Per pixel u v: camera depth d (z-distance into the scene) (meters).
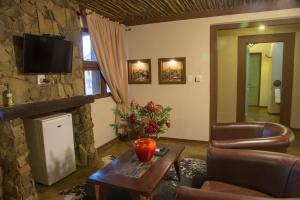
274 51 6.04
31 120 2.54
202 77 3.99
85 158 3.20
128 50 4.44
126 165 2.08
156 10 3.63
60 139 2.74
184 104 4.18
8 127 2.13
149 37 4.25
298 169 1.50
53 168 2.65
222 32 5.02
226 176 1.81
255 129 2.75
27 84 2.47
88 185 2.65
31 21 2.49
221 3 3.38
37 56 2.44
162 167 2.03
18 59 2.37
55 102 2.58
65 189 2.57
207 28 3.84
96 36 3.52
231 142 2.08
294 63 4.77
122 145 4.06
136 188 1.69
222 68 5.14
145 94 4.44
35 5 2.54
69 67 2.92
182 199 1.26
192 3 3.34
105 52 3.75
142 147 2.06
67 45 2.81
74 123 3.22
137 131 2.17
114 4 3.25
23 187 2.24
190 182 2.64
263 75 7.25
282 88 4.84
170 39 4.10
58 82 2.87
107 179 1.83
